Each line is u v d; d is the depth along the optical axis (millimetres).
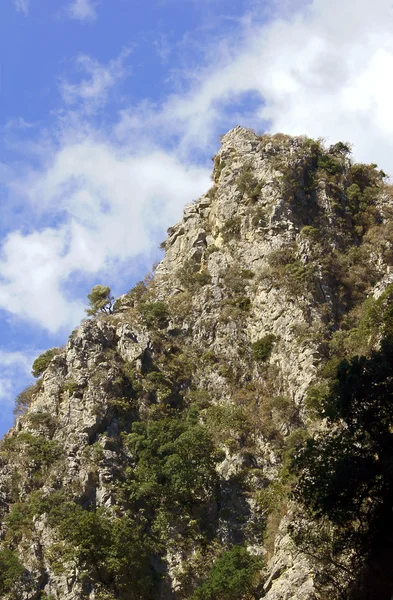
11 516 70562
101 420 77188
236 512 70500
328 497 47375
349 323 82000
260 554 66438
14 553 68000
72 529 67688
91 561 66375
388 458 46531
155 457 74312
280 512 68250
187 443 73875
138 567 66312
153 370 83125
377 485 47094
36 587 65812
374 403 49250
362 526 48156
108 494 71312
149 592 65938
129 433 77438
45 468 74188
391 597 45594
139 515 70938
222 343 84375
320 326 80000
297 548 53562
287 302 83625
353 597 47812
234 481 72188
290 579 55562
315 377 75250
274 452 73562
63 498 70875
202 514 70812
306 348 78125
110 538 67188
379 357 51156
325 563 50656
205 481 72438
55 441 76125
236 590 62375
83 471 72938
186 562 67688
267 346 81625
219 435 75438
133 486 72125
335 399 51562
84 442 75375
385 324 72562
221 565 64375
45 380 81812
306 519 53938
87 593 65062
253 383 80312
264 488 71562
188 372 83312
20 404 83375
